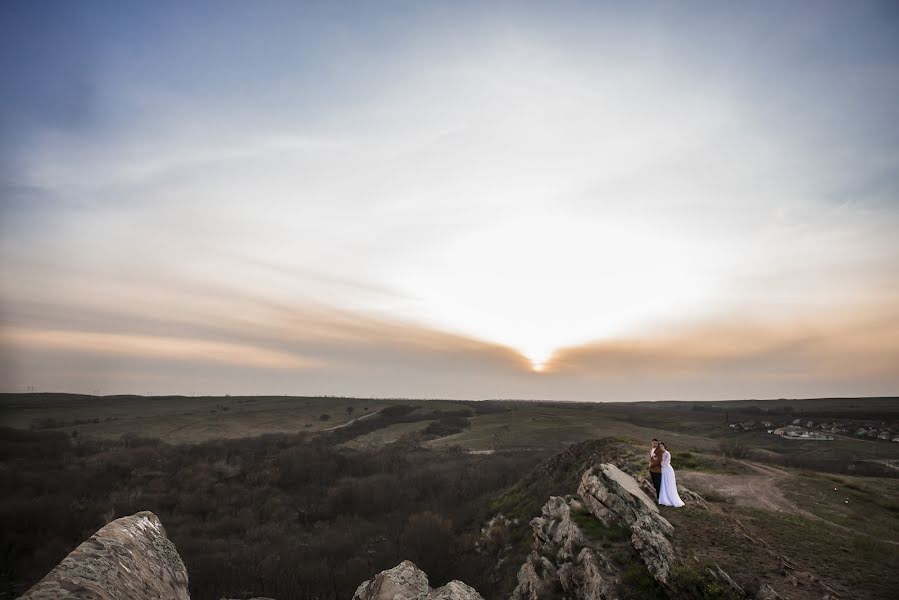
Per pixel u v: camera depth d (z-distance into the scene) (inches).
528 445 5093.5
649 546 892.6
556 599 1113.4
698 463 1720.0
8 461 3782.0
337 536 2824.8
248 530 2992.1
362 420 7564.0
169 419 6958.7
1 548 2482.8
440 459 4468.5
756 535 908.0
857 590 704.4
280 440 5536.4
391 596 542.6
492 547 2240.4
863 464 3193.9
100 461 4003.4
